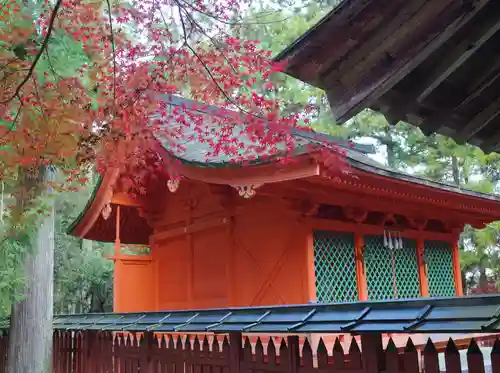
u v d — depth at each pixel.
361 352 3.57
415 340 7.72
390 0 2.49
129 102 5.34
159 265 9.95
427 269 9.53
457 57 2.72
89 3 5.23
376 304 3.44
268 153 5.88
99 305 17.44
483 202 8.70
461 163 16.56
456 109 3.21
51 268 8.81
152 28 5.16
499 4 2.45
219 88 4.72
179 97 7.65
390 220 8.83
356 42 2.70
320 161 5.43
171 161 7.23
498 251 16.42
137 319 6.20
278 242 7.54
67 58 5.62
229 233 8.23
